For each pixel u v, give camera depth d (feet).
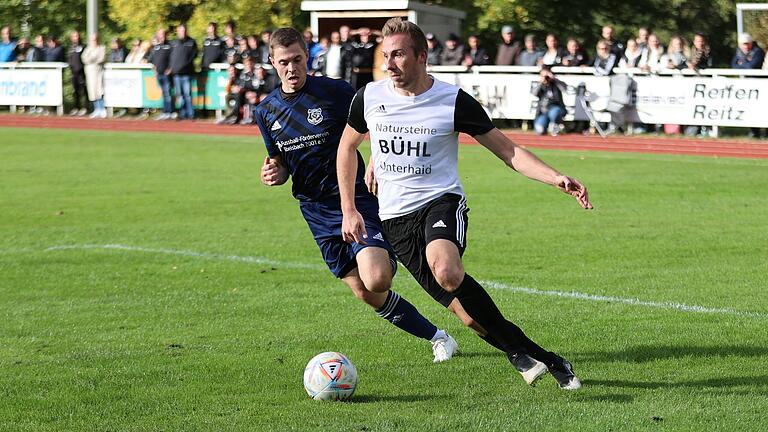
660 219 81.87
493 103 154.30
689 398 37.60
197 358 44.88
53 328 51.11
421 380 41.01
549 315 51.96
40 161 130.41
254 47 173.78
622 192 97.35
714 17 226.99
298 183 44.75
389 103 38.45
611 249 69.82
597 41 219.41
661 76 141.79
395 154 38.63
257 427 35.27
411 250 39.19
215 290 59.47
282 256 69.56
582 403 37.22
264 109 44.34
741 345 45.37
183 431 35.06
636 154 129.39
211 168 121.80
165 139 157.17
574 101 147.13
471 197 95.71
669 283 59.16
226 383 41.01
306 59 43.86
